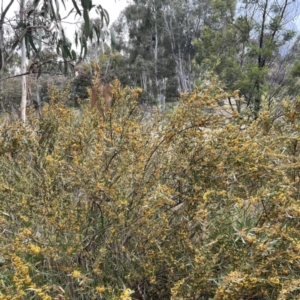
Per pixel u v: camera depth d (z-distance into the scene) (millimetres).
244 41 9016
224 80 7488
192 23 26484
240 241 1744
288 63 8891
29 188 2031
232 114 1979
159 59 26438
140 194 1720
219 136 1938
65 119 2641
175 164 1940
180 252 1772
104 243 1722
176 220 1847
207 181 1900
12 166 2422
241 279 1400
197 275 1565
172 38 26516
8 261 1629
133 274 1700
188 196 1874
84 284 1570
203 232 1682
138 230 1725
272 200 1678
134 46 27844
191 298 1568
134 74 24719
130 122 1919
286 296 1499
